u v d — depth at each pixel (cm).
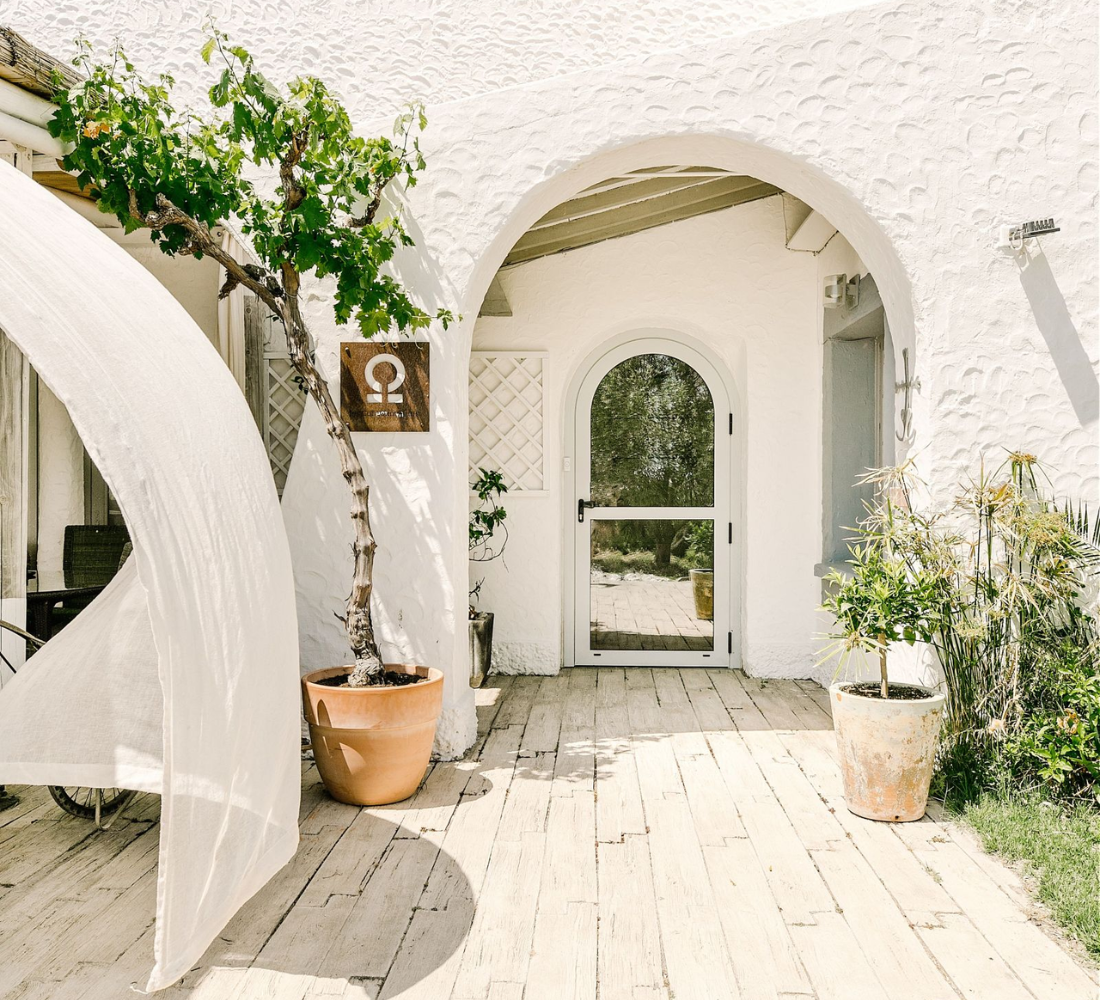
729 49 421
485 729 486
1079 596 401
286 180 363
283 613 288
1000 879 300
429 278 435
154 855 323
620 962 248
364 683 377
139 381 251
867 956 251
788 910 278
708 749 447
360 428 437
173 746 219
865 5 415
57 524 645
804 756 435
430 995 232
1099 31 410
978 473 411
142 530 223
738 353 635
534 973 242
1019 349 411
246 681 254
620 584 660
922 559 372
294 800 299
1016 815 333
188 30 470
